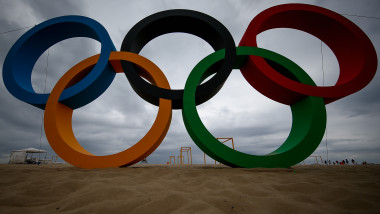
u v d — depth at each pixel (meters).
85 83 5.55
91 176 3.40
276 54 5.77
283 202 1.82
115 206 1.72
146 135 5.20
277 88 5.48
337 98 5.45
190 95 5.37
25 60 6.29
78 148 5.62
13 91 5.61
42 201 2.00
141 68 5.97
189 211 1.58
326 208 1.72
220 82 5.46
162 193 2.11
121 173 3.84
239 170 4.36
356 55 5.75
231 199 1.97
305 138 5.02
